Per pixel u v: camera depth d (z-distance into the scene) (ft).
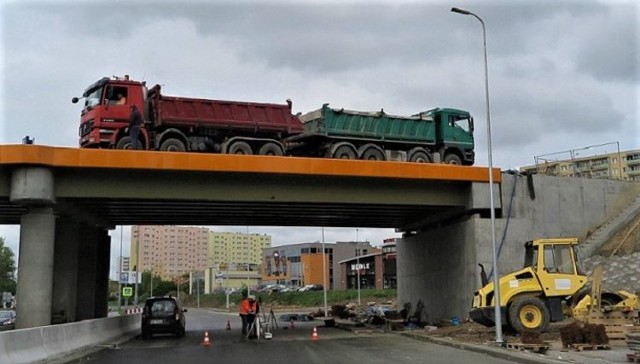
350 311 153.58
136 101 89.61
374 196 93.56
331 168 87.30
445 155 106.01
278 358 58.85
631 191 108.27
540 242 71.72
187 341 84.69
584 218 103.91
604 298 71.36
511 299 70.18
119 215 108.37
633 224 104.32
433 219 111.34
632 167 365.61
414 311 117.29
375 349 66.85
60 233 99.66
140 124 87.81
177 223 121.19
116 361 58.34
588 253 99.71
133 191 84.12
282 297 303.89
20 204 81.61
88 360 59.62
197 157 82.33
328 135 95.45
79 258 112.27
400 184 94.84
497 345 63.10
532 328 68.44
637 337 47.78
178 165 81.61
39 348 58.49
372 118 98.99
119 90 89.20
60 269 98.78
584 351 56.24
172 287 429.38
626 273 93.30
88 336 76.23
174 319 90.33
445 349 66.13
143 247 483.92
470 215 98.32
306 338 84.79
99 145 88.07
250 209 100.94
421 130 103.24
